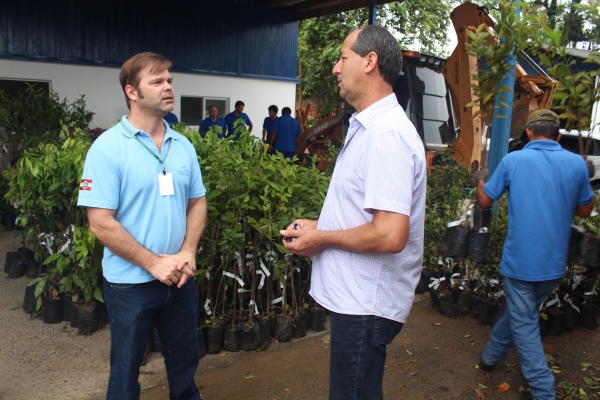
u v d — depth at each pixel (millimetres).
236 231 3500
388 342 2066
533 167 3006
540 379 3016
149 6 11016
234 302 3762
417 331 4234
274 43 13445
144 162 2318
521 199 3021
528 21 3441
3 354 3543
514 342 3117
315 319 4105
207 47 12141
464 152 8375
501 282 4375
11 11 9242
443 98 9578
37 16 9547
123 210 2309
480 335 4180
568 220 3035
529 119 3225
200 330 3617
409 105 9195
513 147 9461
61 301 4062
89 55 10312
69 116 8414
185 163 2506
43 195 4000
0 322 4051
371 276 1981
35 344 3707
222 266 3762
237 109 10969
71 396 3076
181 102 12008
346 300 2002
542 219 2969
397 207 1842
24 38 9453
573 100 3088
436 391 3332
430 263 5004
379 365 2055
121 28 10672
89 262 3807
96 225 2229
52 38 9789
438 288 4730
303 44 24047
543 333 4227
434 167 5410
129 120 2377
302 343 3928
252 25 12883
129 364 2404
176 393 2688
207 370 3469
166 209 2381
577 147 9383
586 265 3391
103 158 2221
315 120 18406
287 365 3576
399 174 1862
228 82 12672
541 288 3074
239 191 3617
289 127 11016
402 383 3414
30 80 9664
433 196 5148
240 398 3152
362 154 1962
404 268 2027
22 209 4332
